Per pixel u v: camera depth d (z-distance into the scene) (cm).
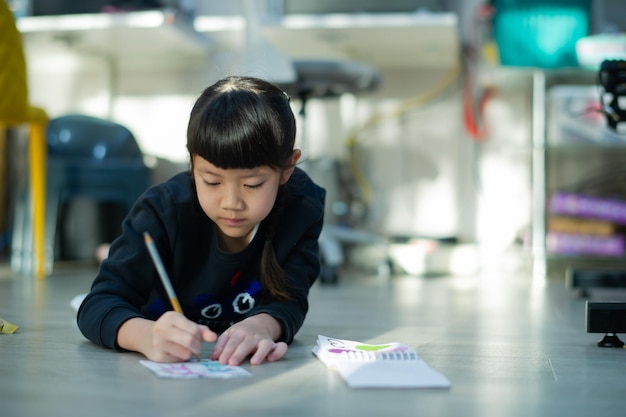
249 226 111
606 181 354
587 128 323
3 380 97
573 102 324
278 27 314
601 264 345
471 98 363
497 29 322
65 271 320
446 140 369
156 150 387
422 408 84
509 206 364
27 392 90
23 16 348
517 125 363
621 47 318
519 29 318
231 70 174
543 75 321
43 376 100
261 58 289
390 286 288
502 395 93
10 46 241
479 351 131
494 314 196
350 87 303
